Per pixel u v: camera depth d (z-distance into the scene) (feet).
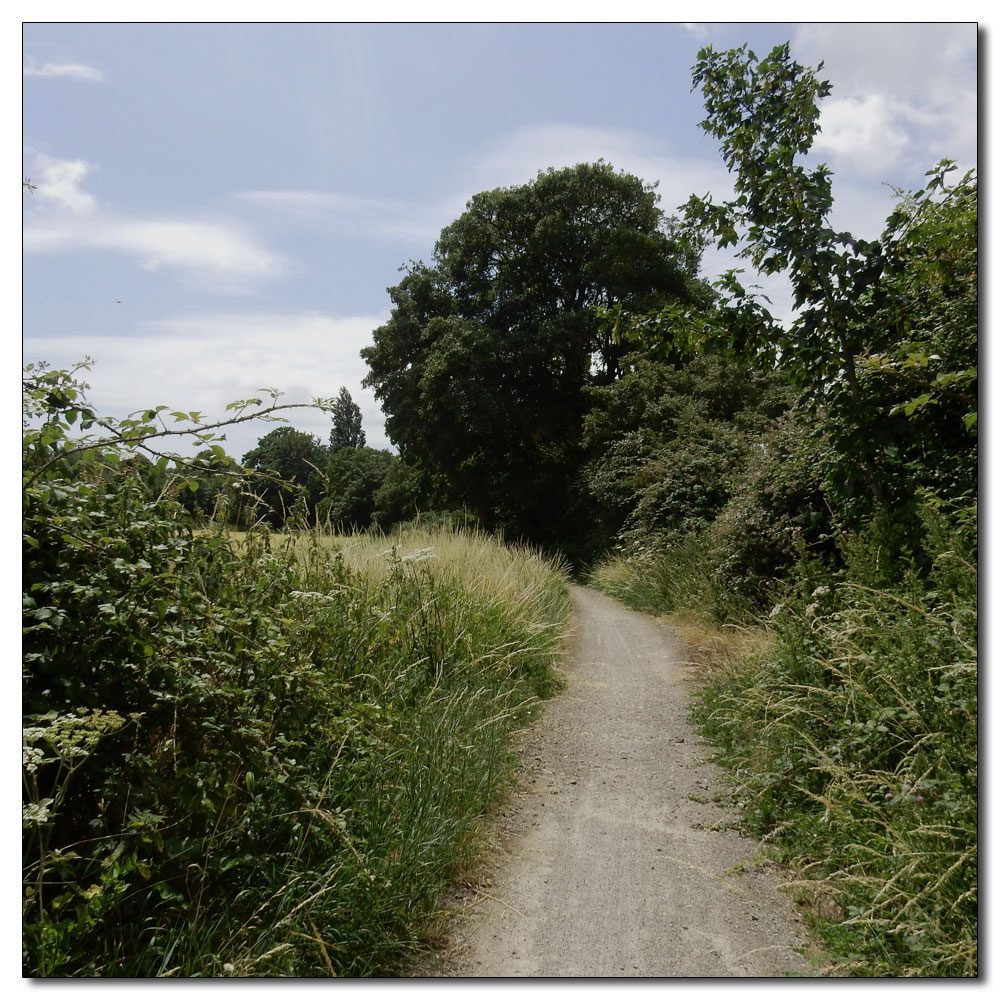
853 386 21.08
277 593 13.85
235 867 10.09
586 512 86.63
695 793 16.39
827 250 20.93
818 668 16.52
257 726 10.63
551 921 11.39
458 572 27.73
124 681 9.65
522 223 102.89
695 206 23.67
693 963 10.22
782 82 22.67
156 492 11.74
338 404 11.44
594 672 28.02
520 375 96.73
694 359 75.25
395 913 10.67
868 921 9.80
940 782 11.14
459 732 16.94
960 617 12.92
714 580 34.12
